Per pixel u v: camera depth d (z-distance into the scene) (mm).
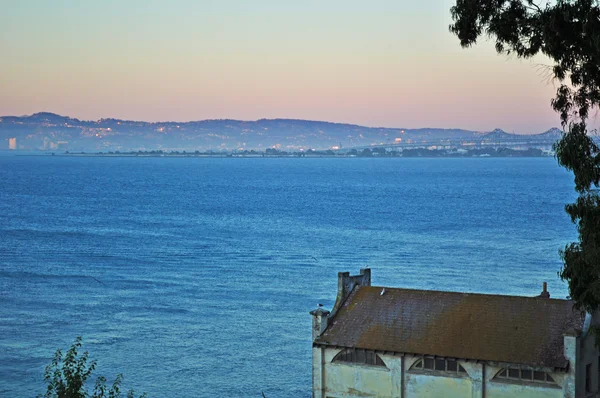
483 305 67625
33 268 175000
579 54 60094
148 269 175875
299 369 102312
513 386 62406
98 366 102500
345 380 68625
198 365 103562
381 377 67188
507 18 62344
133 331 120188
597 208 57812
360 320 70125
